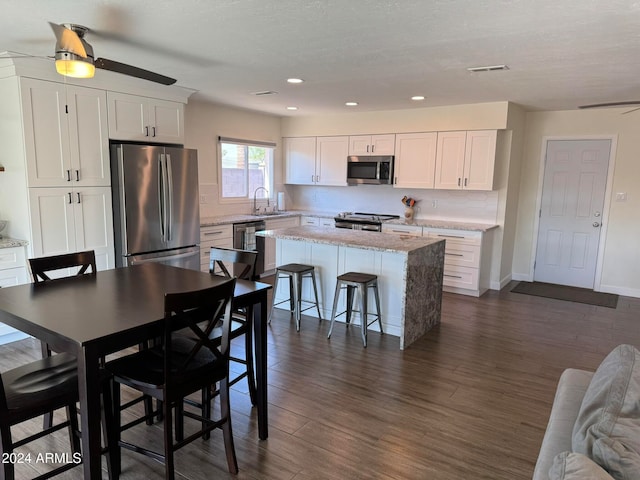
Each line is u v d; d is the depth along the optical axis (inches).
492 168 212.4
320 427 102.3
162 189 173.8
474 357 143.0
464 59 131.1
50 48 127.2
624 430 48.7
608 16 94.3
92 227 161.6
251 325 108.7
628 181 216.7
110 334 67.7
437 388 121.7
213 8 93.4
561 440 63.7
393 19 98.8
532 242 244.1
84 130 156.3
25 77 139.4
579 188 228.5
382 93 187.3
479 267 213.5
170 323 73.0
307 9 93.3
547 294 220.4
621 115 214.4
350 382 124.7
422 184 233.9
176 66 144.6
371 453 92.9
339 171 261.7
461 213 240.8
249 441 96.6
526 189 242.2
